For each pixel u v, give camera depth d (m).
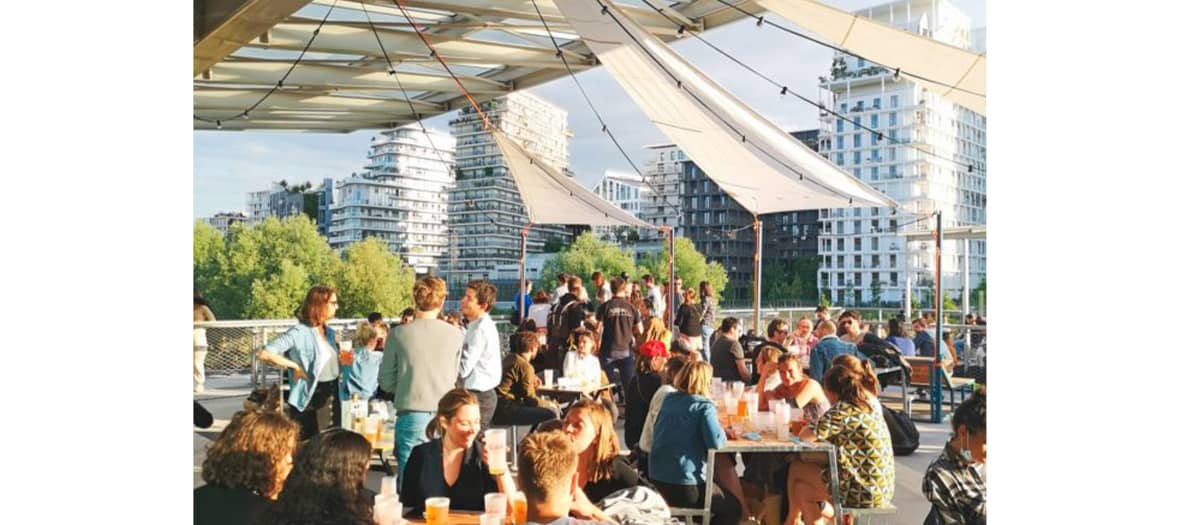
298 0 5.92
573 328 9.08
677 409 4.03
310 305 5.39
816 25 6.62
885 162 94.38
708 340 10.53
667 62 7.05
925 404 9.51
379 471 5.88
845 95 96.81
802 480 4.11
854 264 98.56
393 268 71.25
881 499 3.94
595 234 91.81
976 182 93.56
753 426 4.43
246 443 2.44
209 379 10.20
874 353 8.48
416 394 4.22
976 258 81.12
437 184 104.25
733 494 4.26
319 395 5.46
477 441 3.27
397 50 9.30
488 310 4.80
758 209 9.80
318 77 10.19
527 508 2.42
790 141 7.48
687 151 8.92
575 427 3.44
